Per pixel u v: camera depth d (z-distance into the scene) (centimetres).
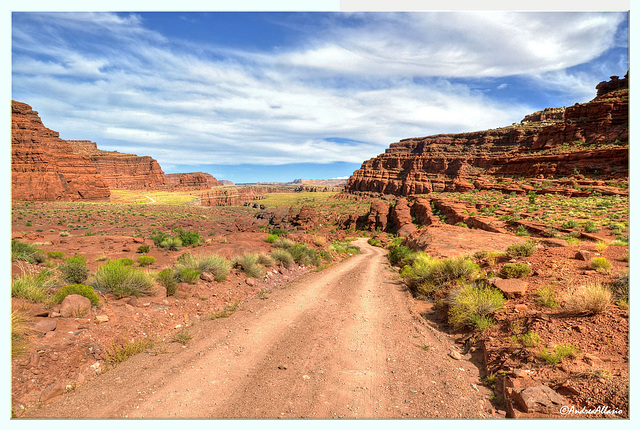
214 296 1000
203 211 12350
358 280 1521
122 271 847
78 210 9144
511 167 9744
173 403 427
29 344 484
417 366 573
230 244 2131
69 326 579
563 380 441
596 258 902
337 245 3797
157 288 880
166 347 629
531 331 582
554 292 748
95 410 402
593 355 482
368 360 597
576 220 3303
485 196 7288
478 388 492
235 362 573
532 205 4928
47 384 439
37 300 631
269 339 696
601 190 5562
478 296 792
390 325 822
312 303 1041
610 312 587
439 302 968
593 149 7750
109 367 526
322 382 502
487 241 2425
